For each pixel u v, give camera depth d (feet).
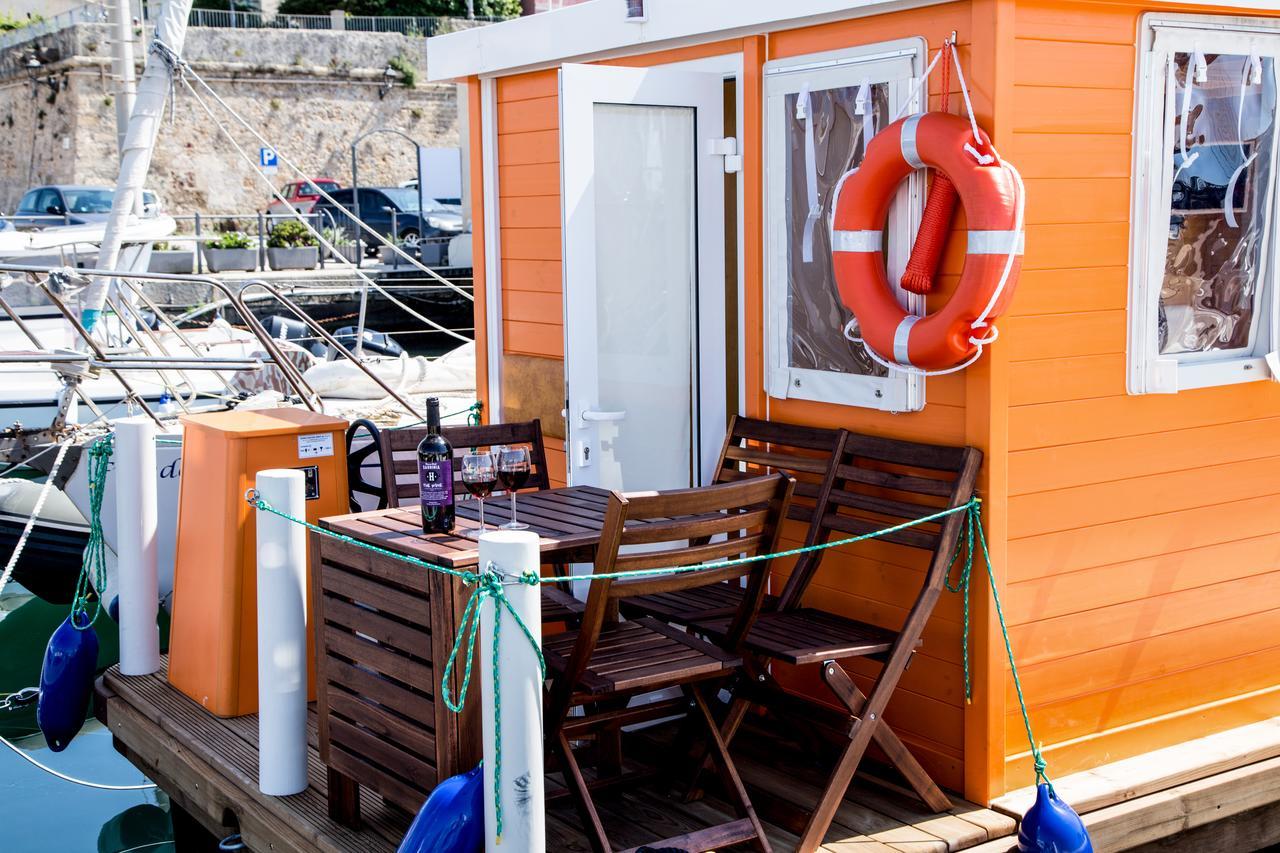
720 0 14.35
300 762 13.57
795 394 14.51
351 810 12.66
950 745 13.28
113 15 39.91
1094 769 13.76
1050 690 13.37
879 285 13.08
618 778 13.28
